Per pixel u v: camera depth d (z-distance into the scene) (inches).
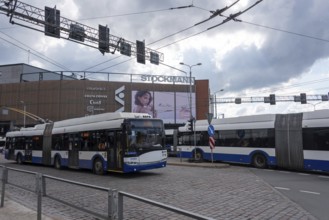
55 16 716.0
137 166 635.5
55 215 313.0
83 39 771.4
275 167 838.5
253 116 872.3
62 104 2861.7
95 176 682.8
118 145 658.2
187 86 2992.1
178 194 440.8
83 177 668.7
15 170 346.3
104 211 214.7
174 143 1273.4
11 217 296.0
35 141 1021.2
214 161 1025.5
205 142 1037.8
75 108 2849.4
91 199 231.6
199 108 2977.4
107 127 696.4
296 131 746.8
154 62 866.1
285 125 775.7
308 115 732.0
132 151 634.8
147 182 566.6
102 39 776.9
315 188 499.2
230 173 703.1
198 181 568.7
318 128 704.4
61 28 730.8
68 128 853.2
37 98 2938.0
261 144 837.2
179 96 2960.1
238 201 389.1
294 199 408.5
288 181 580.4
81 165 775.7
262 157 831.7
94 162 730.8
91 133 751.1
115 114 686.5
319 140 698.8
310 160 710.5
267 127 825.5
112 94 2891.2
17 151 1119.6
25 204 354.0
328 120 689.0
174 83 2984.7
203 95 2989.7
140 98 2901.1
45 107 2901.1
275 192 451.8
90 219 301.3
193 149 1081.4
